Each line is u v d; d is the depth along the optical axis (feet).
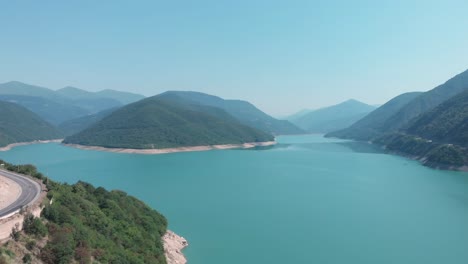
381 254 328.08
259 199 519.19
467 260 315.78
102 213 258.78
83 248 195.83
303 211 458.91
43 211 206.18
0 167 313.12
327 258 318.45
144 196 528.63
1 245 166.09
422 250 338.13
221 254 321.93
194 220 416.26
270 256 320.29
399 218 434.30
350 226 403.13
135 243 258.37
